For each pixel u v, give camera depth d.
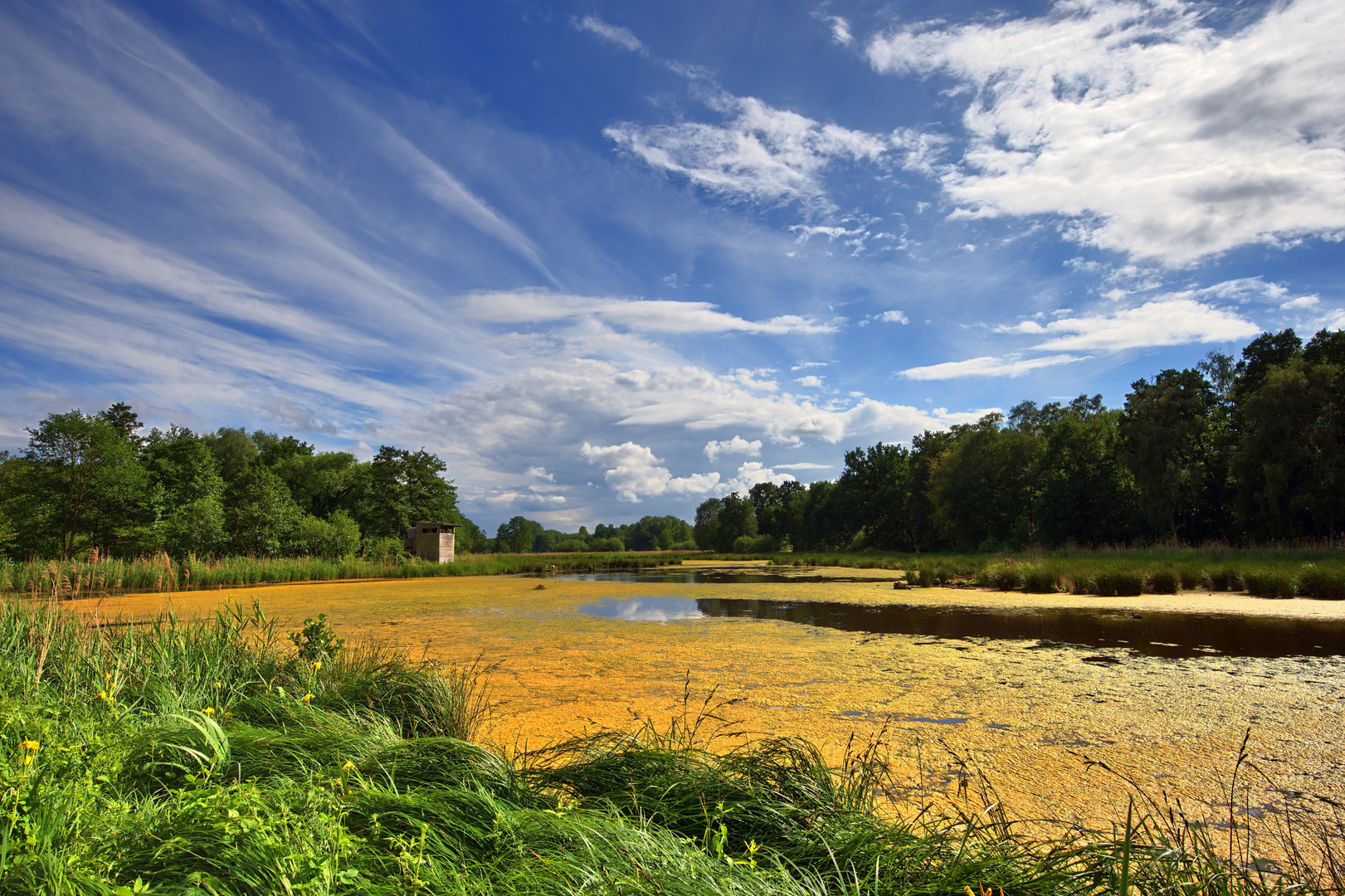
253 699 4.57
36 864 1.98
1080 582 16.53
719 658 8.77
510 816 2.72
